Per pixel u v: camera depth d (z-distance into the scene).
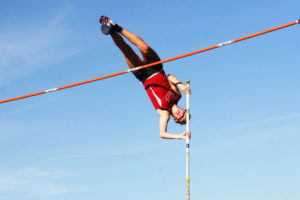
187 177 6.92
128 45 7.37
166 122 7.09
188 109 7.05
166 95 7.10
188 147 6.96
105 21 7.12
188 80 7.18
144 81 7.28
